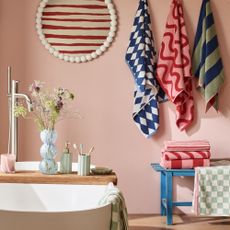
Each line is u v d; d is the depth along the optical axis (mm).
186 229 3367
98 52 3816
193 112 3863
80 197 2117
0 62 3773
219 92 3863
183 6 3861
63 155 2256
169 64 3789
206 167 3439
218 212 3395
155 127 3781
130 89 3848
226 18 3873
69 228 1501
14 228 1459
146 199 3859
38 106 2271
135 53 3764
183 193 3873
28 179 2133
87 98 3838
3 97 3770
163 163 3555
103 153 3848
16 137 2516
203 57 3785
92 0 3818
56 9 3811
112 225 1645
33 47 3803
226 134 3879
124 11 3838
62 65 3826
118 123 3850
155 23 3855
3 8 3771
